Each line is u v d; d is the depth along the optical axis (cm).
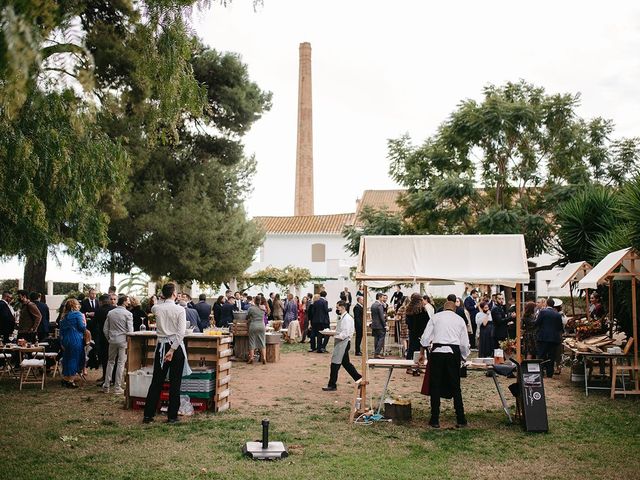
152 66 759
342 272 4688
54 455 754
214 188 2705
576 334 1542
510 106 2314
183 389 1045
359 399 1016
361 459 753
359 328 2031
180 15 729
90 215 1222
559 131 2391
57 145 957
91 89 460
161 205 2484
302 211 6312
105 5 823
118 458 745
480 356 1639
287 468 711
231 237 2720
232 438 852
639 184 1247
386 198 5150
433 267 991
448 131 2434
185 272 2634
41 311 1505
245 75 2630
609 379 1405
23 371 1286
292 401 1155
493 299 1842
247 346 1844
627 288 1349
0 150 875
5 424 926
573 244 1783
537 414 910
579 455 780
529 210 2367
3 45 338
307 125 6366
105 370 1321
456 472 705
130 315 1222
